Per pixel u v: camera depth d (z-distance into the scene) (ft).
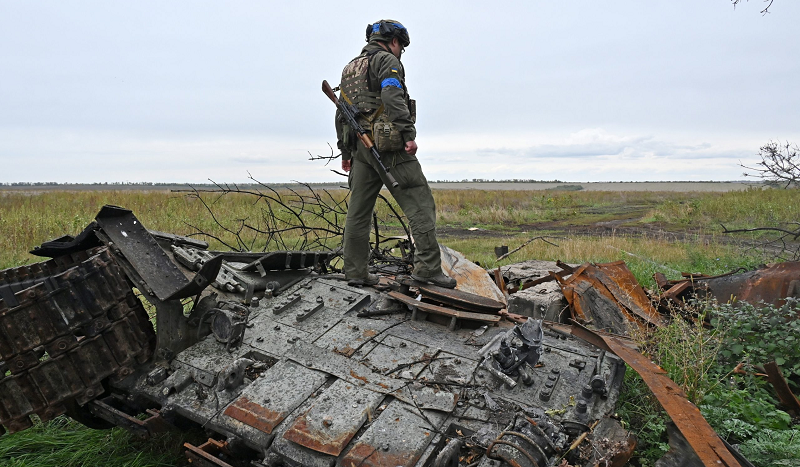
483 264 29.78
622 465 8.24
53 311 9.36
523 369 9.50
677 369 12.46
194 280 10.04
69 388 9.52
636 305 16.72
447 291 12.66
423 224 13.02
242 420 8.73
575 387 9.29
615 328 15.69
